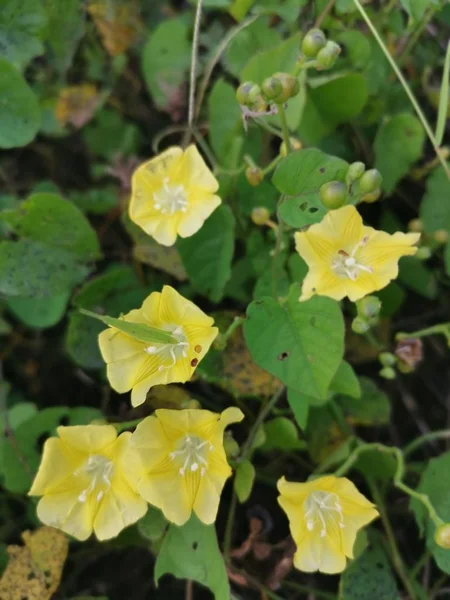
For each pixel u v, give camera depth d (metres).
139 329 0.16
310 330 0.18
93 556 0.24
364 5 0.23
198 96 0.23
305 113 0.23
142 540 0.22
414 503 0.20
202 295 0.24
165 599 0.24
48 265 0.22
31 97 0.22
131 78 0.27
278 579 0.21
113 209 0.26
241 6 0.23
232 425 0.22
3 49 0.23
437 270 0.24
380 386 0.26
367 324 0.18
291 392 0.19
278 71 0.21
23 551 0.20
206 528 0.18
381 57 0.24
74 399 0.26
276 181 0.18
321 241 0.17
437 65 0.26
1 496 0.23
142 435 0.17
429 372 0.26
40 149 0.28
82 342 0.22
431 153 0.25
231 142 0.23
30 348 0.27
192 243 0.22
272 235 0.22
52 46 0.25
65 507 0.18
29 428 0.21
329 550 0.18
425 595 0.22
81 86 0.27
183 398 0.20
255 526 0.21
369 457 0.21
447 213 0.22
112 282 0.23
